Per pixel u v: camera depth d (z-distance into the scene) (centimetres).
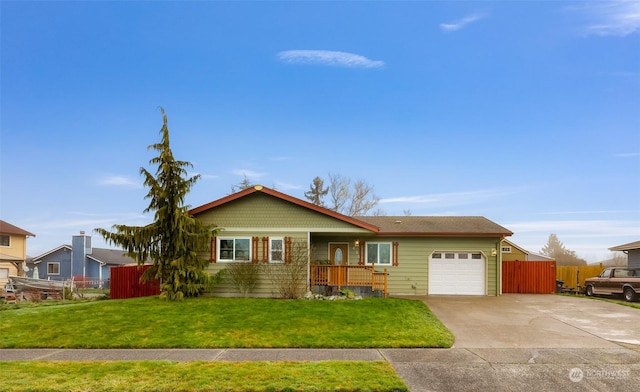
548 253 6844
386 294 1895
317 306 1571
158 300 1719
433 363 911
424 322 1321
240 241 1953
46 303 1956
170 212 1773
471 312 1554
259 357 965
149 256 1791
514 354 980
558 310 1606
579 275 2770
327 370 839
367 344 1062
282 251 1930
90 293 2956
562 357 952
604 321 1382
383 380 781
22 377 802
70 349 1061
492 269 2158
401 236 2192
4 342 1113
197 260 1834
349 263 2208
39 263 4553
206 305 1588
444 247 2184
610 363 907
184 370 841
